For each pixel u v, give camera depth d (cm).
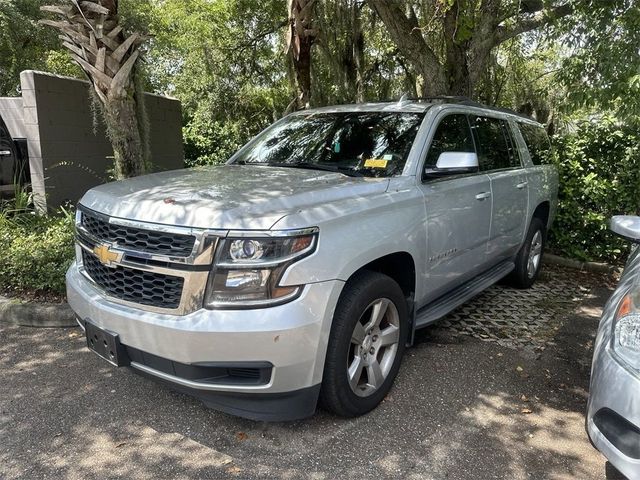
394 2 746
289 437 309
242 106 1445
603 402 237
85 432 312
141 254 284
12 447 297
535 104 1380
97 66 562
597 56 611
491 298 568
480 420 332
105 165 852
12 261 507
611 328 258
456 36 741
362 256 304
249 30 1358
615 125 706
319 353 283
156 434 311
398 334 350
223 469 281
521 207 534
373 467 284
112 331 296
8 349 419
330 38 1023
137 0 1441
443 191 391
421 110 422
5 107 799
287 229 270
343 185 334
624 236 322
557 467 290
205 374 273
